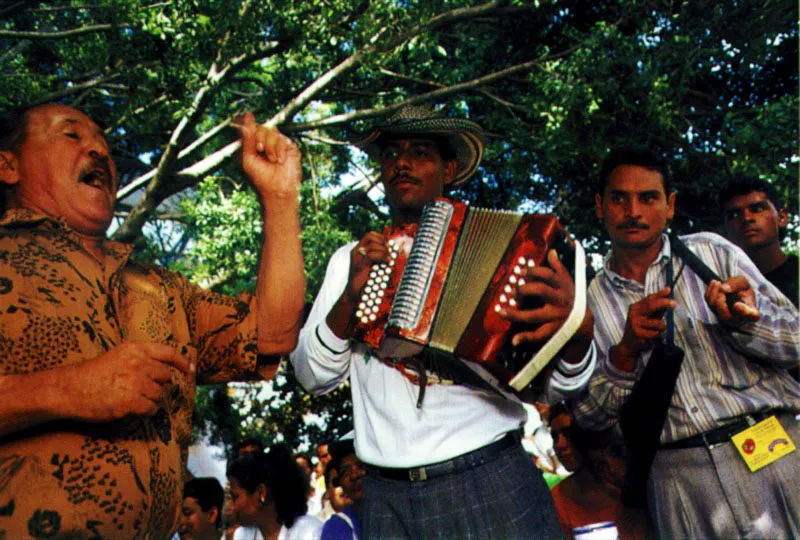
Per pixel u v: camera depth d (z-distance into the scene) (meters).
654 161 3.44
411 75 11.36
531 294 2.70
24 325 2.09
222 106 10.91
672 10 10.77
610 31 10.12
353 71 10.05
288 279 2.57
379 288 2.93
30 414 1.93
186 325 2.57
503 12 10.41
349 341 3.03
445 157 3.38
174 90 8.97
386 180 3.29
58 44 10.32
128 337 2.31
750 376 3.19
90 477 2.05
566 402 3.46
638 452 3.15
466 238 2.84
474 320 2.74
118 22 8.62
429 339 2.75
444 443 2.83
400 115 3.28
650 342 3.29
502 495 2.80
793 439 3.18
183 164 11.95
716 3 10.12
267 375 2.69
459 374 2.88
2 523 1.96
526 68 10.91
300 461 7.23
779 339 3.08
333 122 10.59
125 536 2.09
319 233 10.91
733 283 3.01
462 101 11.59
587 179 11.12
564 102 9.85
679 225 10.88
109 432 2.12
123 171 12.77
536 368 2.68
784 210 4.28
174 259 13.91
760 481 3.11
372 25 9.26
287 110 10.19
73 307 2.17
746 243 4.19
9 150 2.39
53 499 1.99
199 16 8.64
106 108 10.62
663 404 3.09
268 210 2.56
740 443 3.12
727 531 3.11
